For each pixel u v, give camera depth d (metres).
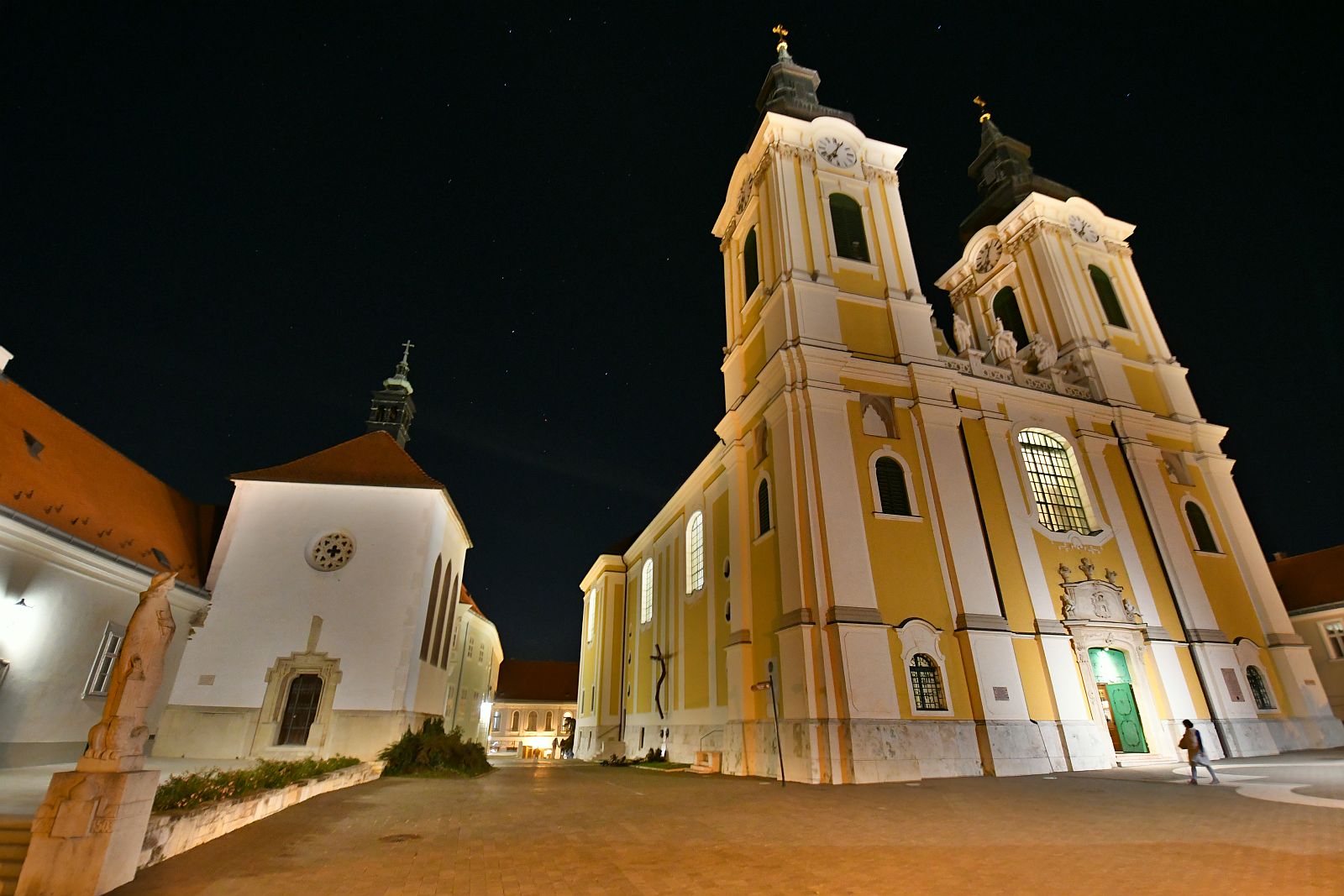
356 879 7.09
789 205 25.88
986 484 23.25
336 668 22.11
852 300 24.70
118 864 6.88
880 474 22.00
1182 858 7.45
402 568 23.62
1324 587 29.98
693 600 30.33
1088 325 29.50
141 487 23.56
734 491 25.00
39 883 6.51
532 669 70.88
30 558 15.99
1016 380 26.62
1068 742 19.78
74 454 20.64
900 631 19.53
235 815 9.81
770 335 24.95
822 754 17.67
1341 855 7.25
